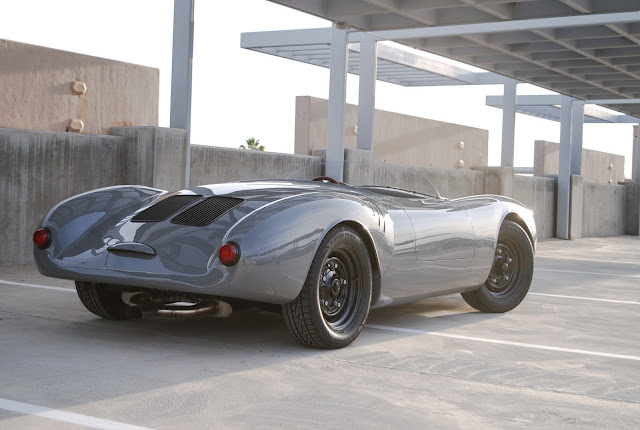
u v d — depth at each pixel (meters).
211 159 8.84
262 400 2.53
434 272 4.01
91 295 3.82
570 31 10.61
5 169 6.75
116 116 10.03
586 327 4.34
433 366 3.15
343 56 10.67
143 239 3.29
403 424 2.32
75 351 3.17
